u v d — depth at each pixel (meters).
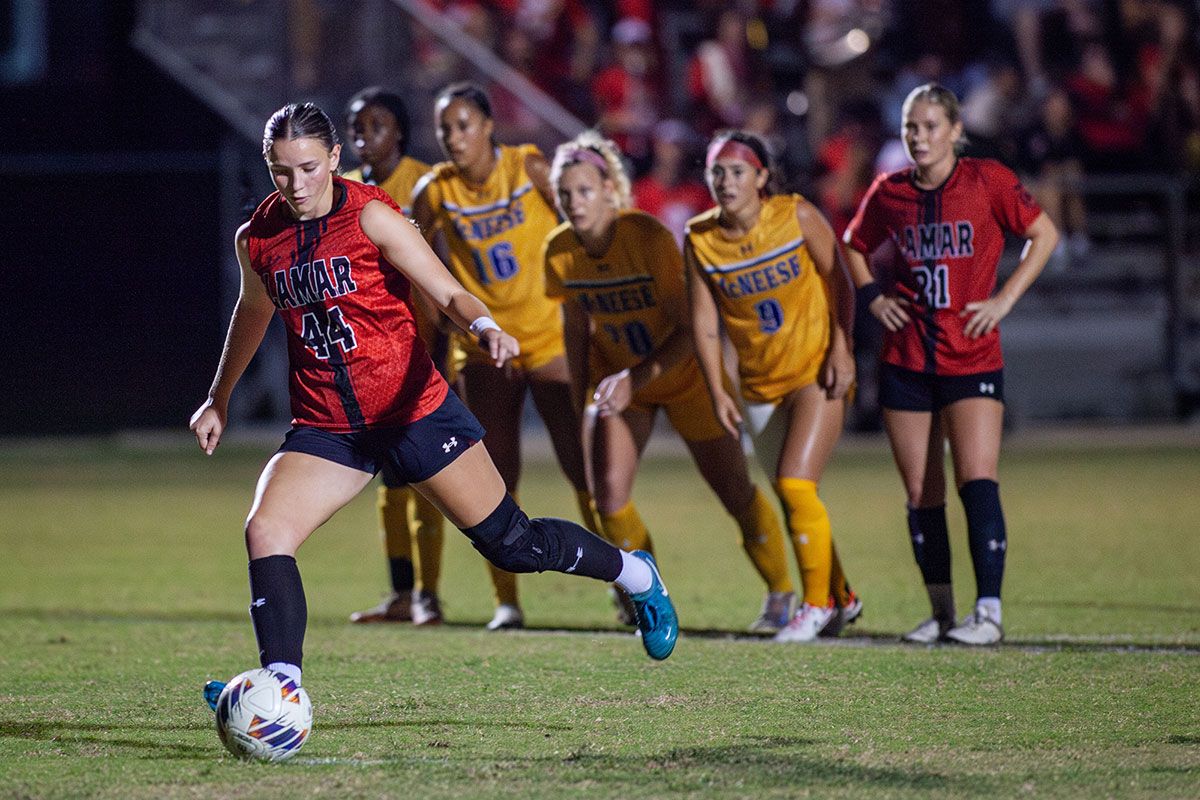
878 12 70.50
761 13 66.81
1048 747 15.48
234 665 21.02
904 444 23.17
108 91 67.25
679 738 16.03
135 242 64.94
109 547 36.00
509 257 26.08
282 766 14.91
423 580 26.27
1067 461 51.19
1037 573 30.12
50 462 54.97
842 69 66.88
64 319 65.25
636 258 24.38
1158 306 64.75
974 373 22.61
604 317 25.08
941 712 17.25
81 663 21.17
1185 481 45.56
